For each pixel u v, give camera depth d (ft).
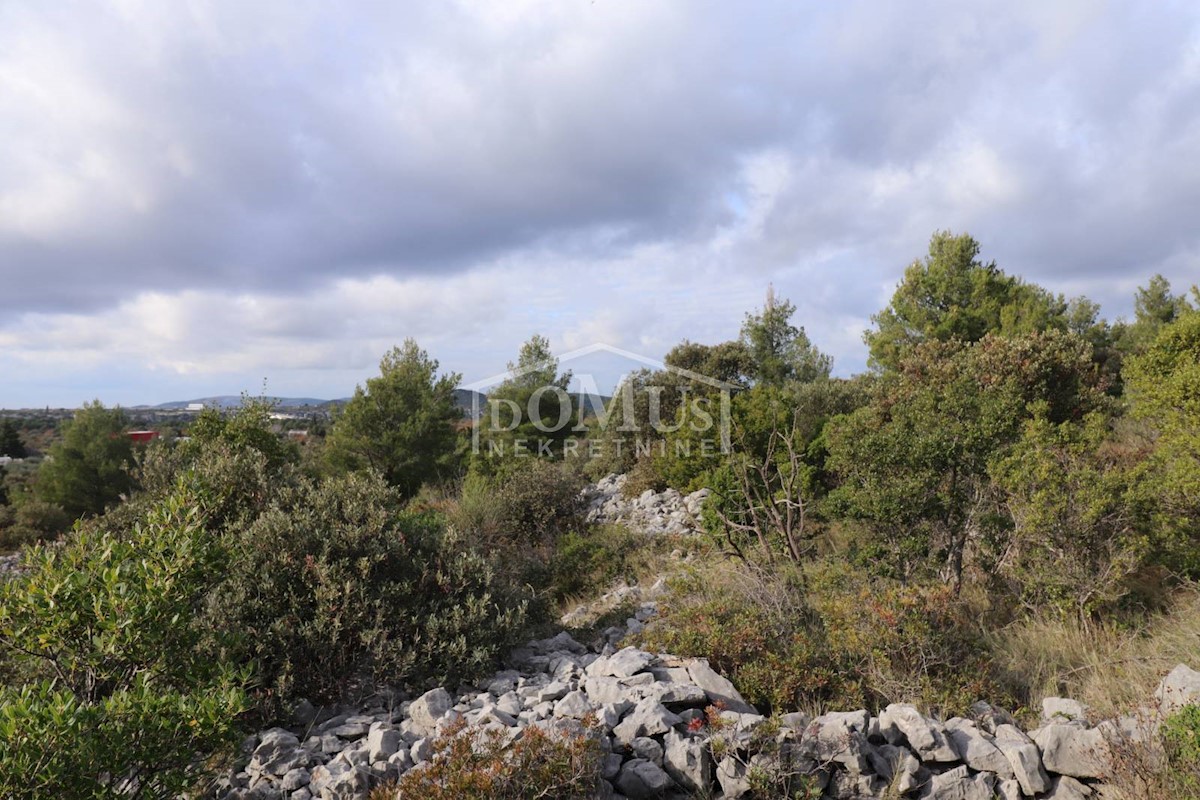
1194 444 22.11
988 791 12.55
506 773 11.90
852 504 24.06
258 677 16.02
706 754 13.14
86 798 9.88
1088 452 23.31
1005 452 23.31
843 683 15.93
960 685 15.80
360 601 18.16
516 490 43.73
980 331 61.05
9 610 11.68
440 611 19.42
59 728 9.52
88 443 89.76
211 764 14.05
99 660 11.95
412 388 65.05
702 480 43.83
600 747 12.95
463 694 17.56
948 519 23.12
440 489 59.98
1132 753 11.60
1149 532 20.02
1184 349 25.45
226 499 22.49
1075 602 19.39
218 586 17.76
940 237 64.75
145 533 13.58
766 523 28.22
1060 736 12.75
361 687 18.04
